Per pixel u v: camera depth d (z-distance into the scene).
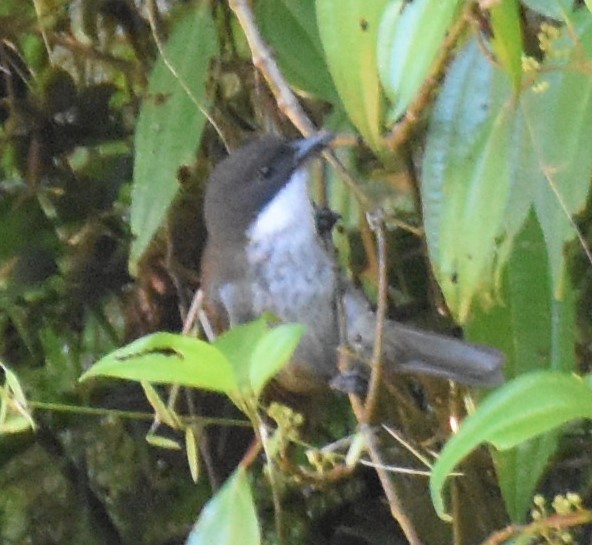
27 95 5.79
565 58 3.19
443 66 3.21
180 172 5.45
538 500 3.02
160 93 4.25
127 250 5.73
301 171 5.13
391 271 5.16
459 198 3.26
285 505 5.78
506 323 3.72
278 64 4.27
